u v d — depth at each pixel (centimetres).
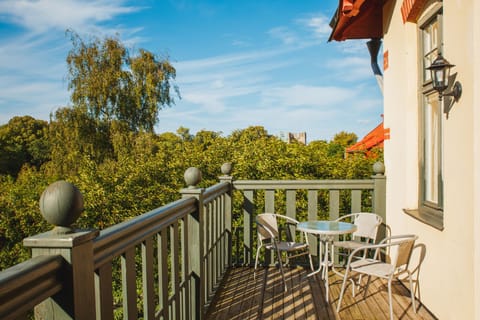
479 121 240
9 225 1049
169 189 881
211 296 355
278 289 398
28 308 96
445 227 293
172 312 235
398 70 405
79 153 2198
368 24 522
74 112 2355
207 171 871
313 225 390
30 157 3044
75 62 2380
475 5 241
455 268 277
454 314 280
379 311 337
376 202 452
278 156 725
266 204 465
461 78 263
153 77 2472
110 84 2411
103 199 863
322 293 385
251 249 473
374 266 334
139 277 661
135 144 2208
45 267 102
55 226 117
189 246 289
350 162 725
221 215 420
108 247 142
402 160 396
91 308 121
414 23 376
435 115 351
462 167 264
